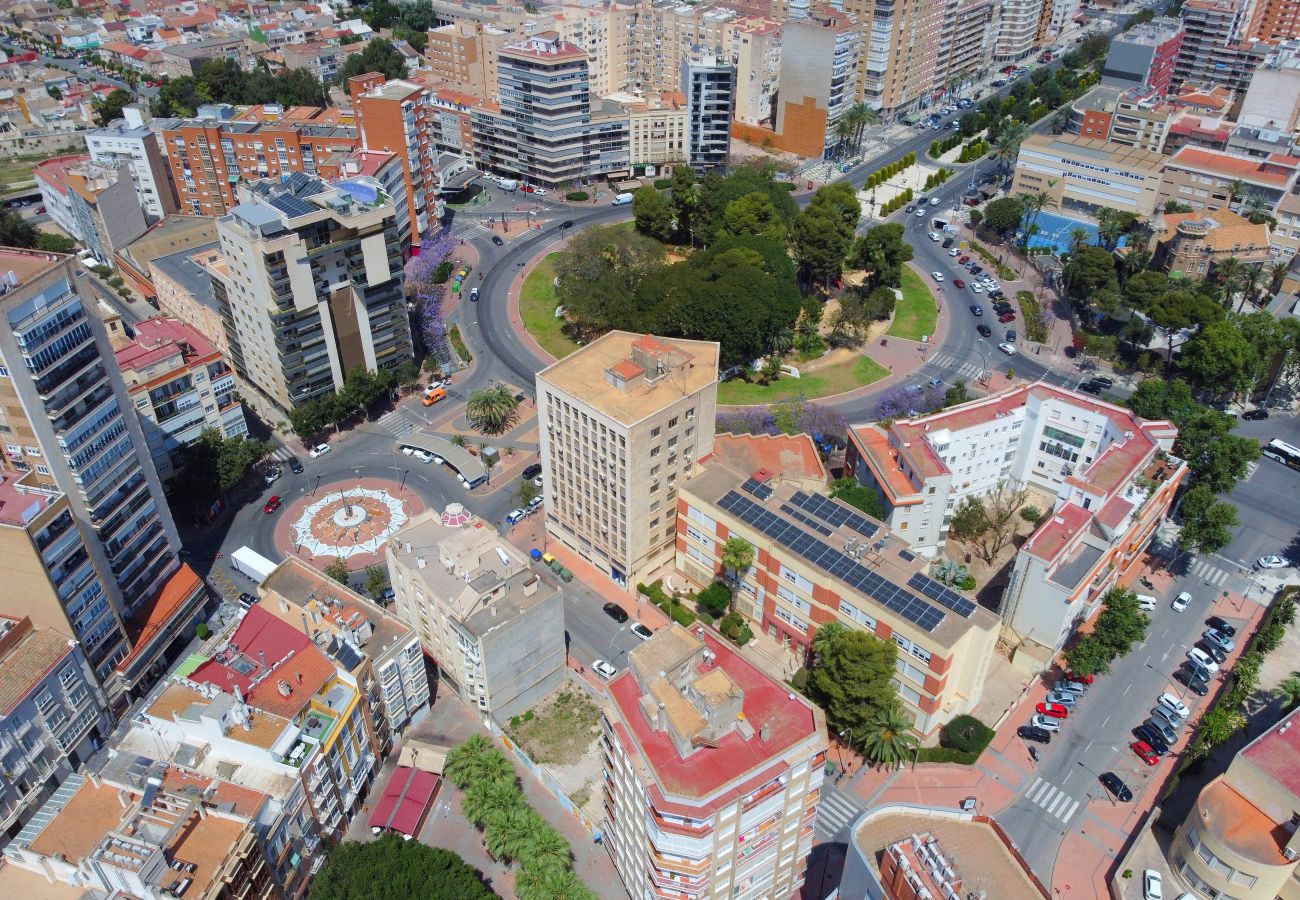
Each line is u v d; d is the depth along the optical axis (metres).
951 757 134.50
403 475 190.00
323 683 119.88
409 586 139.38
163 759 110.44
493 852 115.31
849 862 104.06
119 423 135.75
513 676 136.12
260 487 185.75
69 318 125.38
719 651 111.44
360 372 198.25
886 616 132.88
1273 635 149.00
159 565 148.38
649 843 100.81
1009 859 98.38
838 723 134.75
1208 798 117.50
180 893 95.06
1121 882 119.50
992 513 178.12
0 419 125.81
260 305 184.12
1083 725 140.62
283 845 108.62
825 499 153.00
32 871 99.69
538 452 196.38
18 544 117.94
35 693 120.19
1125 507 150.25
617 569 162.75
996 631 129.75
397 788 127.12
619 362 159.25
